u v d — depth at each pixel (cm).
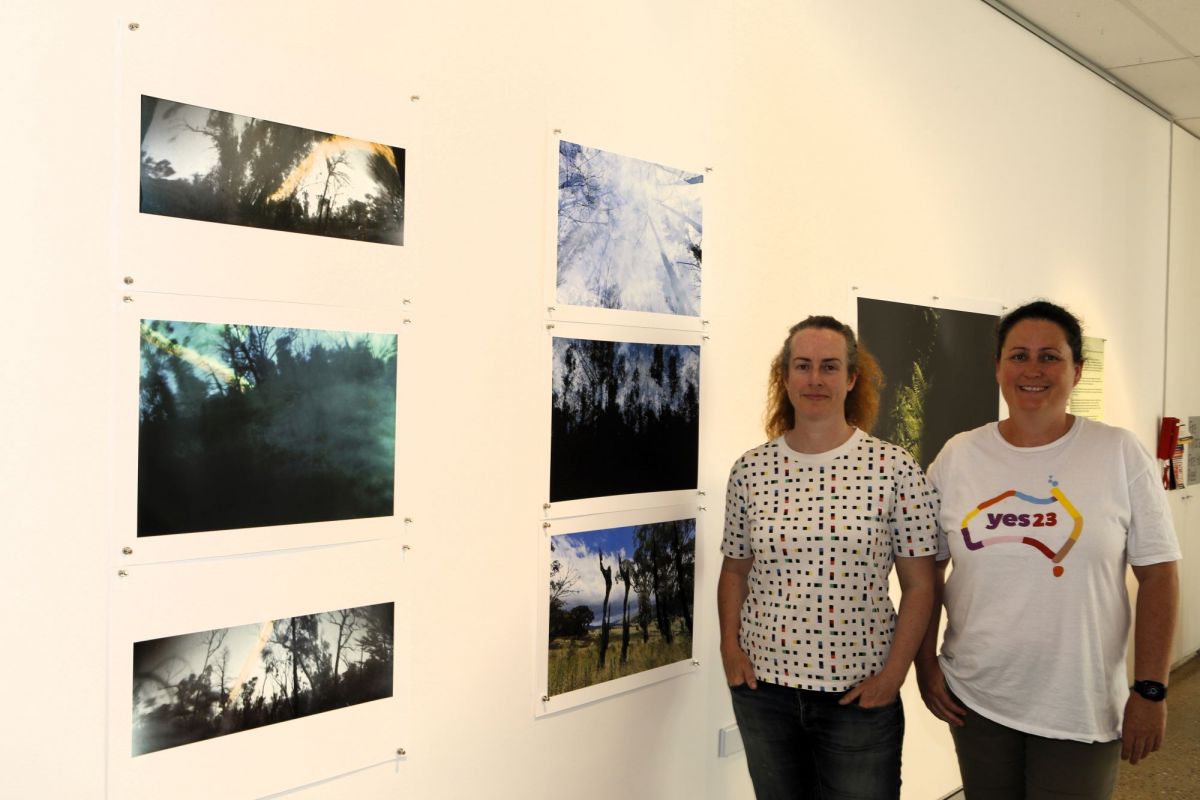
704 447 218
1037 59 348
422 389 161
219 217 135
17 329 118
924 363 292
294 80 143
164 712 132
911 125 284
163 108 129
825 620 174
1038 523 171
